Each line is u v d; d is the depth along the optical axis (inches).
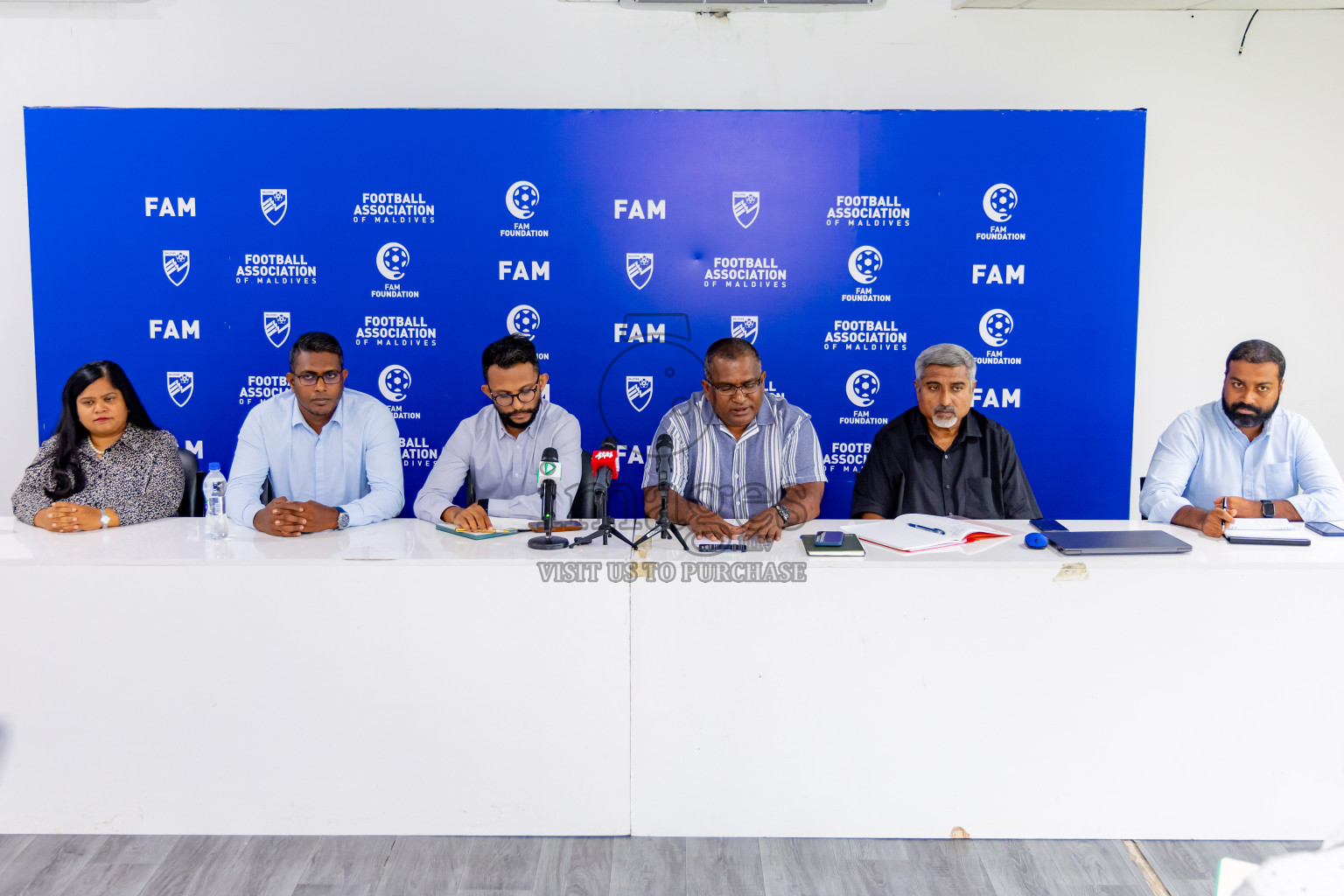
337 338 128.9
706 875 71.6
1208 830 75.1
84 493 92.0
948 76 129.3
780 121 126.4
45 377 128.2
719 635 73.2
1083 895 69.1
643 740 74.5
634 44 128.3
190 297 127.5
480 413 113.7
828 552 72.7
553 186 127.4
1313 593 71.8
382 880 70.6
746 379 97.0
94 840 75.0
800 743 74.5
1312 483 100.0
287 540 80.2
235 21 127.0
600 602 72.7
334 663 73.2
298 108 126.7
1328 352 135.0
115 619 72.4
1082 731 74.0
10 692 73.0
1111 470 130.4
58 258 126.7
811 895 69.2
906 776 74.9
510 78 128.8
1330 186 132.0
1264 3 124.1
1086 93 129.7
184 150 125.4
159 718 73.7
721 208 128.0
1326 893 25.7
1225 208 132.2
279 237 127.1
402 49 128.0
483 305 128.9
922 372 116.3
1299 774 73.6
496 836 76.4
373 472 99.0
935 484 118.8
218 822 75.3
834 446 131.3
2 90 127.5
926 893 69.3
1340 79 129.6
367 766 74.6
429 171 126.8
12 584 71.9
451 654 73.2
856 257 128.3
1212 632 72.5
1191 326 134.4
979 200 127.1
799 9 127.0
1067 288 128.3
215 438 129.3
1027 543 77.3
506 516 107.3
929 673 73.5
